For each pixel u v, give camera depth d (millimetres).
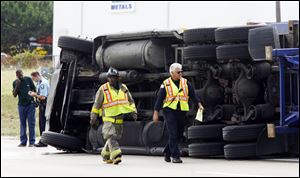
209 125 19391
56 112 22922
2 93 39594
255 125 18703
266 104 19078
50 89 23094
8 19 72438
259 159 19281
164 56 21109
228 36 18875
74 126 22906
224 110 19656
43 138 22297
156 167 17359
